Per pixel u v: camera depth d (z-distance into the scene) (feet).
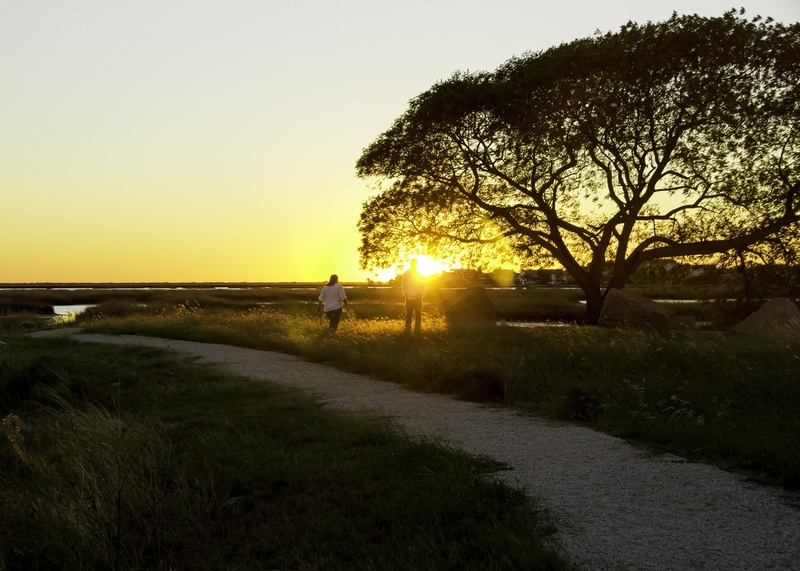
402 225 87.51
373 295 187.32
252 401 29.91
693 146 81.66
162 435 22.44
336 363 43.60
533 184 84.53
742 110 75.61
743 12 76.74
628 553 12.99
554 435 23.02
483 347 40.91
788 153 80.02
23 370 34.06
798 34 75.46
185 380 36.22
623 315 69.77
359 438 22.11
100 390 32.22
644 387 27.48
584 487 17.11
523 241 87.10
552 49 81.20
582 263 92.32
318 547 13.89
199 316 78.89
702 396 26.25
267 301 166.81
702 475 18.08
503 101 77.87
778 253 81.56
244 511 16.24
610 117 76.64
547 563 12.34
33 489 16.78
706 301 91.86
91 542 13.82
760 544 13.30
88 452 18.30
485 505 15.34
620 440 22.21
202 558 13.85
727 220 83.66
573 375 31.53
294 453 20.58
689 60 75.36
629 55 75.10
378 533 14.44
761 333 46.57
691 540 13.57
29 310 150.61
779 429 21.61
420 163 82.48
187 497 16.20
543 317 105.50
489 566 12.42
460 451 19.98
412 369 35.47
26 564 13.53
